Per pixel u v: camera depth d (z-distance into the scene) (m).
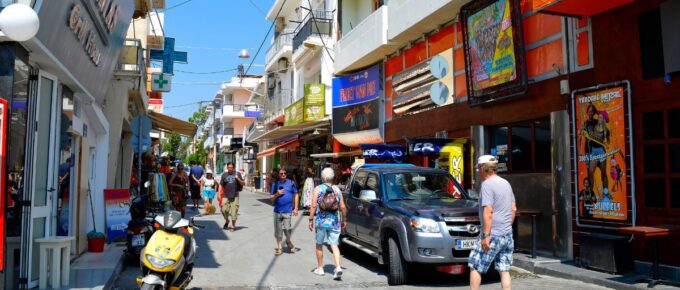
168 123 22.31
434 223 7.93
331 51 24.34
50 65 7.33
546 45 10.66
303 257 10.73
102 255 9.70
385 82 18.42
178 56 23.73
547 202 10.47
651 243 8.35
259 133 37.22
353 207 10.38
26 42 6.27
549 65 10.55
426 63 15.56
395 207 8.67
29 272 6.89
